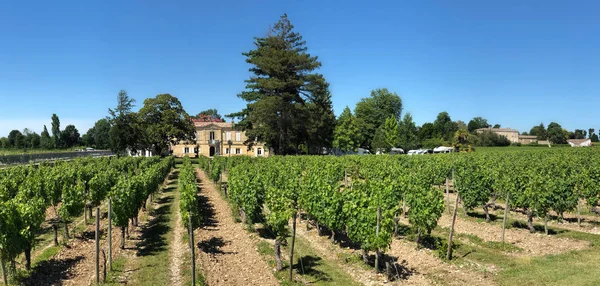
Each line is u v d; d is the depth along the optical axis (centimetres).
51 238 1495
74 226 1708
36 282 1037
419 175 2125
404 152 8831
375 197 1415
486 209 1716
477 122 17250
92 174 2442
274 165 3075
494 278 1043
